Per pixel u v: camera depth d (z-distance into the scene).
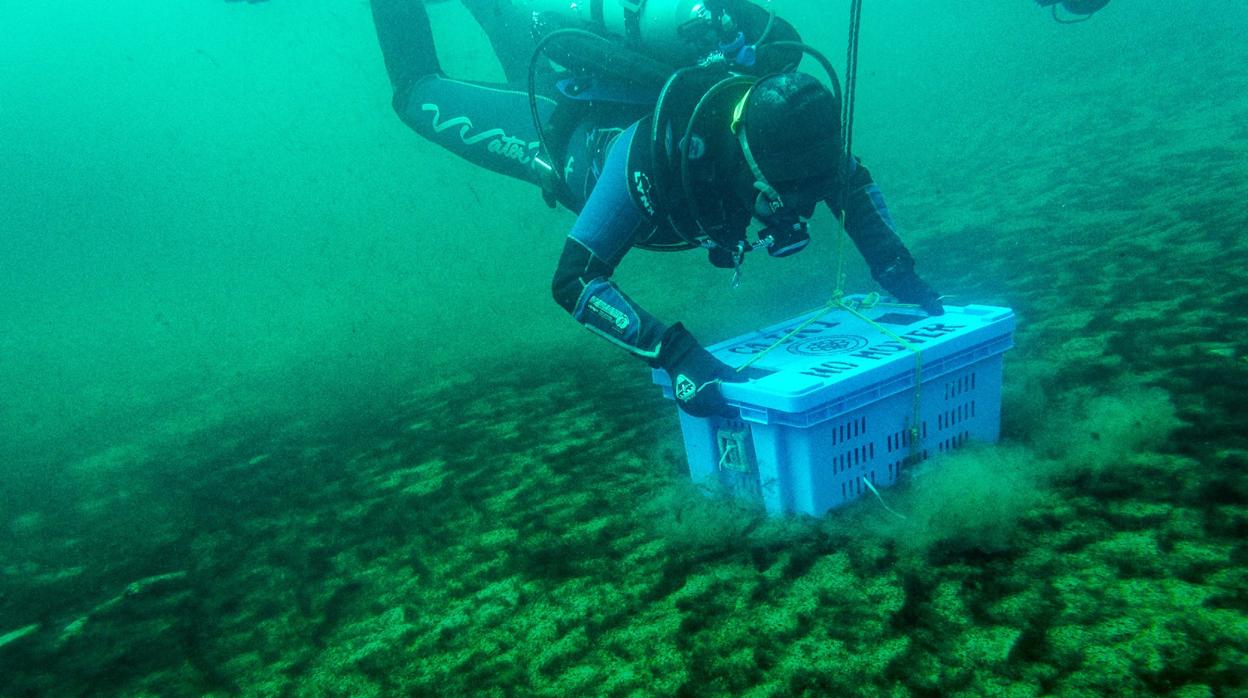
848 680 1.47
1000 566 1.71
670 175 1.96
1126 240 4.20
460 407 3.95
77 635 2.32
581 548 2.23
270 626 2.17
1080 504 1.87
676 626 1.75
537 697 1.62
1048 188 5.95
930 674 1.44
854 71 1.96
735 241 2.05
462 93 3.17
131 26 46.69
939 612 1.60
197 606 2.37
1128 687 1.30
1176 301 3.13
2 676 2.17
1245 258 3.38
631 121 2.25
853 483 2.03
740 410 1.98
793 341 2.30
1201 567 1.56
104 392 5.64
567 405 3.64
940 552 1.80
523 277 7.52
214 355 6.30
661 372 2.25
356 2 50.47
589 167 2.40
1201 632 1.39
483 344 5.28
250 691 1.87
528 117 2.94
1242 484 1.81
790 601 1.75
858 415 1.98
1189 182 4.95
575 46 2.28
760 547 1.98
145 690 1.96
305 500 3.10
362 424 4.01
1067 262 4.14
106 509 3.43
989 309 2.26
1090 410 2.33
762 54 2.11
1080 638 1.44
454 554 2.37
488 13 3.61
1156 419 2.16
